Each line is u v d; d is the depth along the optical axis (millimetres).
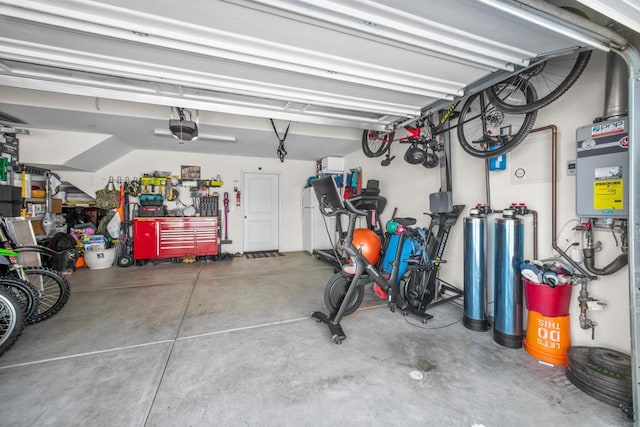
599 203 1756
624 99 1681
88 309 2961
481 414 1511
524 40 1544
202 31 1433
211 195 5801
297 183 6633
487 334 2449
